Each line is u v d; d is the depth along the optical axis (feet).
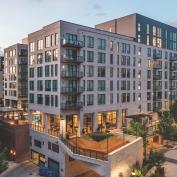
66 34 155.94
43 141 155.53
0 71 365.81
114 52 185.47
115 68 186.50
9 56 284.82
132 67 202.08
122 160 113.91
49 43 162.20
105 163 107.65
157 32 270.05
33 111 180.34
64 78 155.33
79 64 162.20
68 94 157.28
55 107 156.35
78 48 161.68
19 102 266.36
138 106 209.46
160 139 184.44
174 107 215.92
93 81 170.50
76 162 141.90
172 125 199.72
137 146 128.06
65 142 136.15
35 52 176.35
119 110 190.60
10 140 164.45
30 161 163.53
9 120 179.01
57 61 154.71
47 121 166.20
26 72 268.41
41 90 169.89
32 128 169.99
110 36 182.70
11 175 138.00
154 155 131.23
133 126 153.69
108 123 183.21
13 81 276.00
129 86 199.72
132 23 243.40
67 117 158.81
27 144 164.45
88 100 167.53
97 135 138.92
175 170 133.80
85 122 168.66
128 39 202.59
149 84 224.74
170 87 254.47
